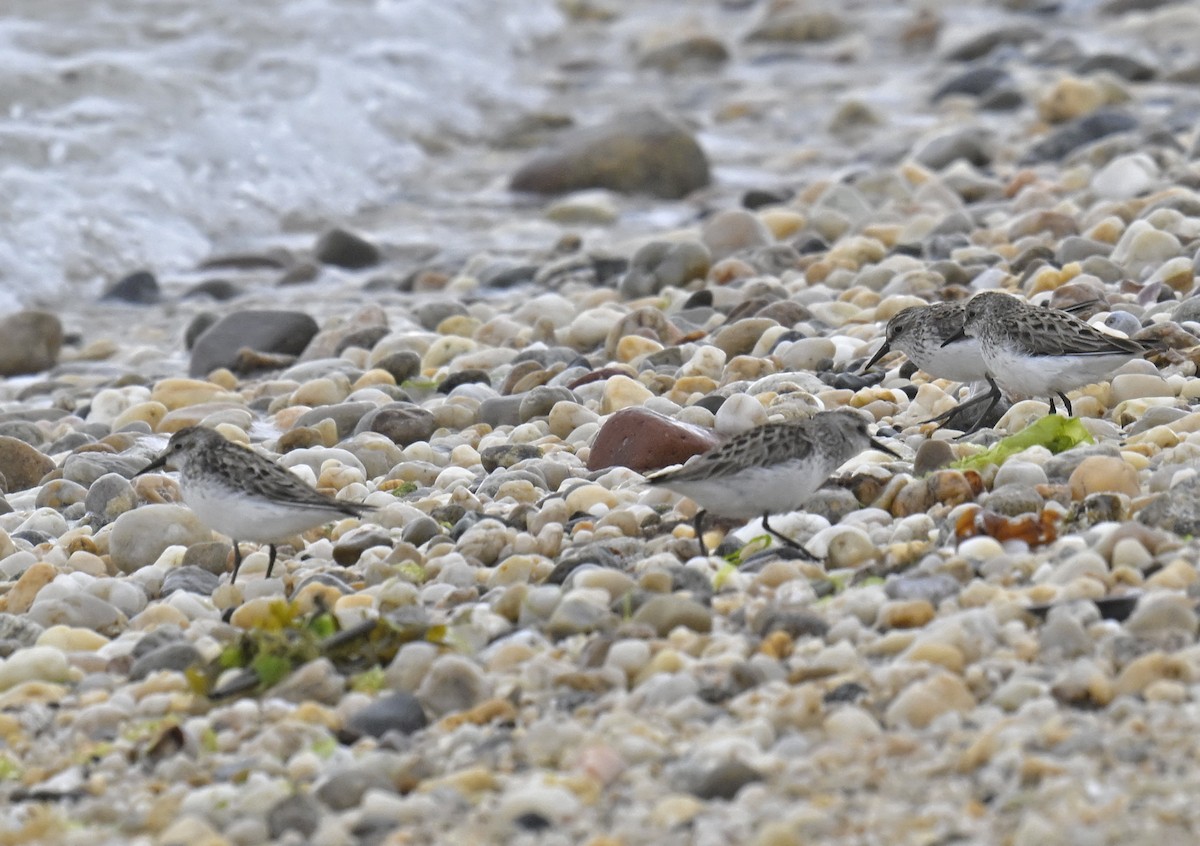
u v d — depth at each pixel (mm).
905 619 16406
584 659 16531
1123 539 17391
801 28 76688
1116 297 28359
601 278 39875
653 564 18750
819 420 18828
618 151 52281
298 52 61000
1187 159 41750
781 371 27625
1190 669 14500
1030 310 22172
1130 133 47656
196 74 56438
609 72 71750
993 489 20125
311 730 15539
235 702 16625
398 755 15086
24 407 34438
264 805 14109
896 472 21125
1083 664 14656
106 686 17578
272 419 29828
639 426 23656
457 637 17453
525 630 17328
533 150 58562
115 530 22281
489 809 13688
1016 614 16156
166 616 19359
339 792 14258
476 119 62469
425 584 19719
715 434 23938
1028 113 57688
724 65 72375
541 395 27312
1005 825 12594
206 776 15062
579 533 20359
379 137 57688
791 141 58281
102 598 20281
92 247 46875
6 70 53594
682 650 16359
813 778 13539
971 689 14977
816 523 19656
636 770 14086
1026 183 43125
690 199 51062
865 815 12914
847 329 29672
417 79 63312
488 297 40000
